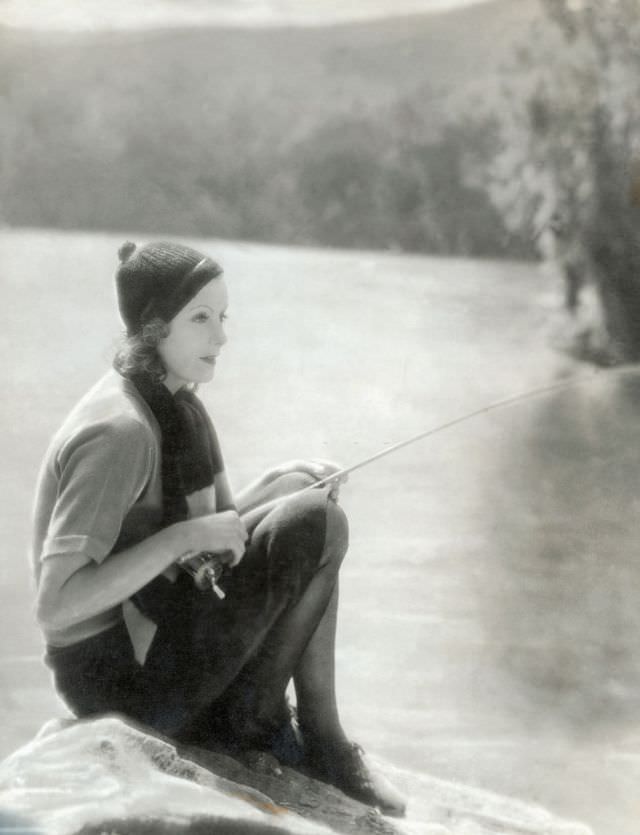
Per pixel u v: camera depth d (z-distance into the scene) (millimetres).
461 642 5324
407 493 7191
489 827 3480
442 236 15570
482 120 15695
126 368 3383
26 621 5449
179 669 3307
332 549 3328
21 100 17141
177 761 3113
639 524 6852
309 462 3689
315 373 9633
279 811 3059
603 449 8125
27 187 16750
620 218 11461
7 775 2982
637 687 4992
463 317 11859
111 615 3307
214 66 17625
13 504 6789
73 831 2742
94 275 13359
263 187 16781
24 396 8742
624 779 4258
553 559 6277
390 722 4652
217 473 3551
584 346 11102
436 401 9156
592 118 11633
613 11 11492
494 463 7898
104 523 3158
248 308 12109
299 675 3451
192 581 3357
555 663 5203
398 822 3275
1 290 12266
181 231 16438
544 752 4445
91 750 3070
